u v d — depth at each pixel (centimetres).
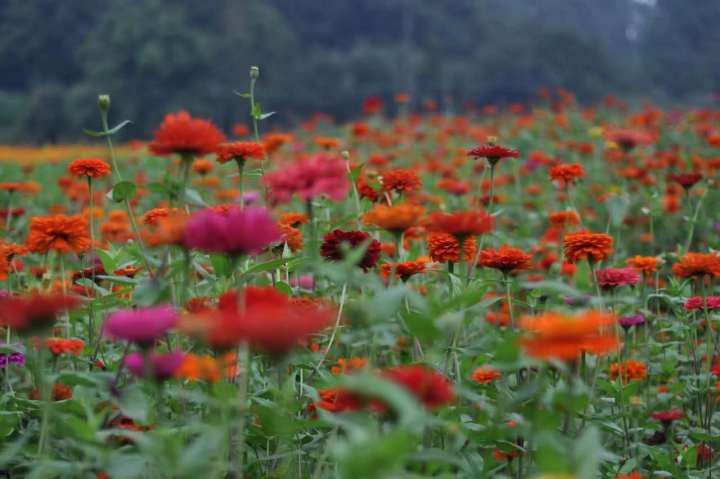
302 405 329
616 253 716
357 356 493
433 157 1359
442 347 339
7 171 1541
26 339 364
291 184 278
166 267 322
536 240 844
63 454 312
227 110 4975
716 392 463
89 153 2098
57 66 5959
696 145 1459
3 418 312
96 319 461
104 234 691
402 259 444
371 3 6969
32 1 6006
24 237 818
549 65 6097
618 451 435
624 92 6269
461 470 313
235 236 239
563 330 220
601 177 1177
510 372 406
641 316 479
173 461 218
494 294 630
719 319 460
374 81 5903
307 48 6700
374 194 521
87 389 299
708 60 7312
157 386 258
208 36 5156
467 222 314
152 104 4844
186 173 294
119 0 5347
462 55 6756
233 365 335
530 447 324
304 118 5516
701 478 394
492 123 1948
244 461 348
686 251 635
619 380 414
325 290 459
